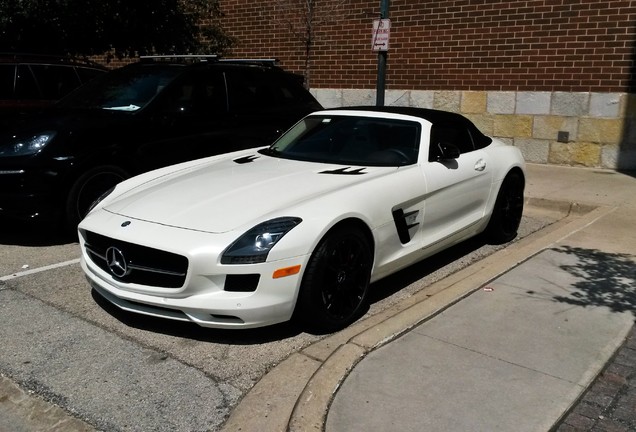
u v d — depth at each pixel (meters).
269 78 7.60
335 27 11.63
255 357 3.68
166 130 6.41
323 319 3.85
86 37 9.11
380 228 4.22
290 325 4.11
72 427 3.00
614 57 8.85
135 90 6.64
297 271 3.66
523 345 3.62
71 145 5.78
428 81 10.68
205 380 3.41
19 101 7.77
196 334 3.96
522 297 4.34
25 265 5.34
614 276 4.75
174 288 3.67
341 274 3.93
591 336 3.74
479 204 5.46
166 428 2.98
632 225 6.21
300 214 3.77
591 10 8.90
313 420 2.90
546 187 8.12
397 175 4.54
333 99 11.94
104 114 6.21
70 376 3.45
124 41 9.48
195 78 6.81
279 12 12.31
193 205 4.04
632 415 2.97
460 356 3.48
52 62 8.23
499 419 2.88
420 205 4.65
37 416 3.09
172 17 9.70
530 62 9.57
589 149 9.31
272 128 7.36
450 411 2.95
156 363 3.59
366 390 3.13
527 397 3.06
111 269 3.91
